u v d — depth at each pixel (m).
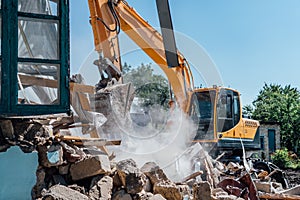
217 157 11.93
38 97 6.09
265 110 44.88
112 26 8.23
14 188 4.74
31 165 4.84
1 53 4.93
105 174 5.15
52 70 5.91
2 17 4.98
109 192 5.08
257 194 7.24
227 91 12.98
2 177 4.71
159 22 7.25
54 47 5.87
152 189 5.81
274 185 10.32
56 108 5.10
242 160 13.02
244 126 13.77
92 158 5.06
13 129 4.88
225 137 12.75
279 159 29.61
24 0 5.80
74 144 5.47
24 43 5.79
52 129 5.37
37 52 5.87
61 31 5.21
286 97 46.81
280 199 7.35
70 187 4.92
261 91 52.00
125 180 5.16
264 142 35.03
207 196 5.70
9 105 4.91
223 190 7.20
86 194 4.91
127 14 8.95
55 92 6.26
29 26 5.84
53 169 5.02
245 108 50.03
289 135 41.47
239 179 7.47
